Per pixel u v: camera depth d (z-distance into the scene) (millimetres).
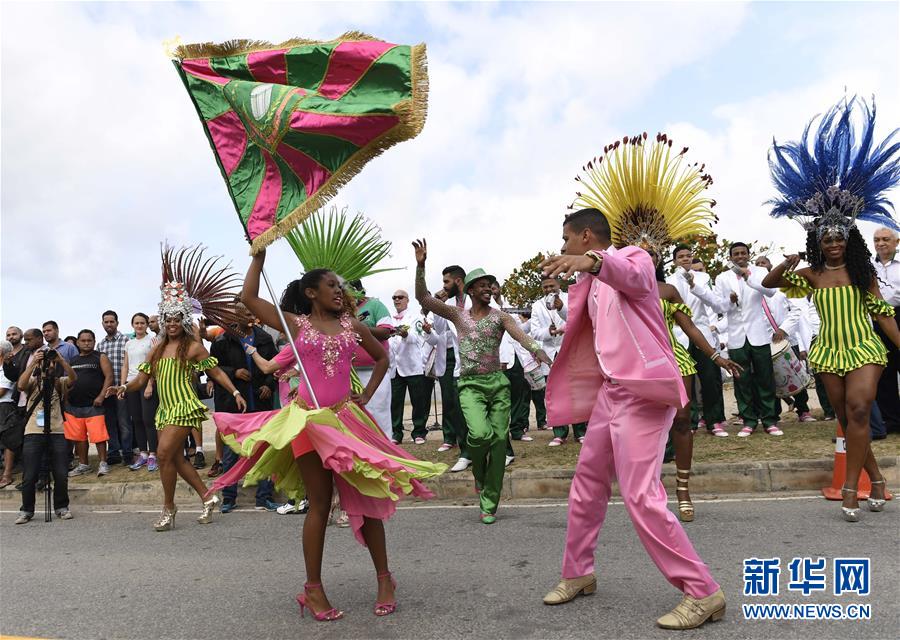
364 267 5656
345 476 3506
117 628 3742
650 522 3297
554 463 7449
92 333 9359
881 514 5242
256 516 6945
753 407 8109
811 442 7246
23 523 7281
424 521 6156
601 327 3488
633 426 3363
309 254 5586
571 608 3600
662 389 3258
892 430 7387
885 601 3449
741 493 6441
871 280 5402
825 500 5875
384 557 3779
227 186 4086
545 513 6176
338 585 4297
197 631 3621
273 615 3797
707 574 3285
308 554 3678
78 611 4082
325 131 3818
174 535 6246
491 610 3650
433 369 9977
